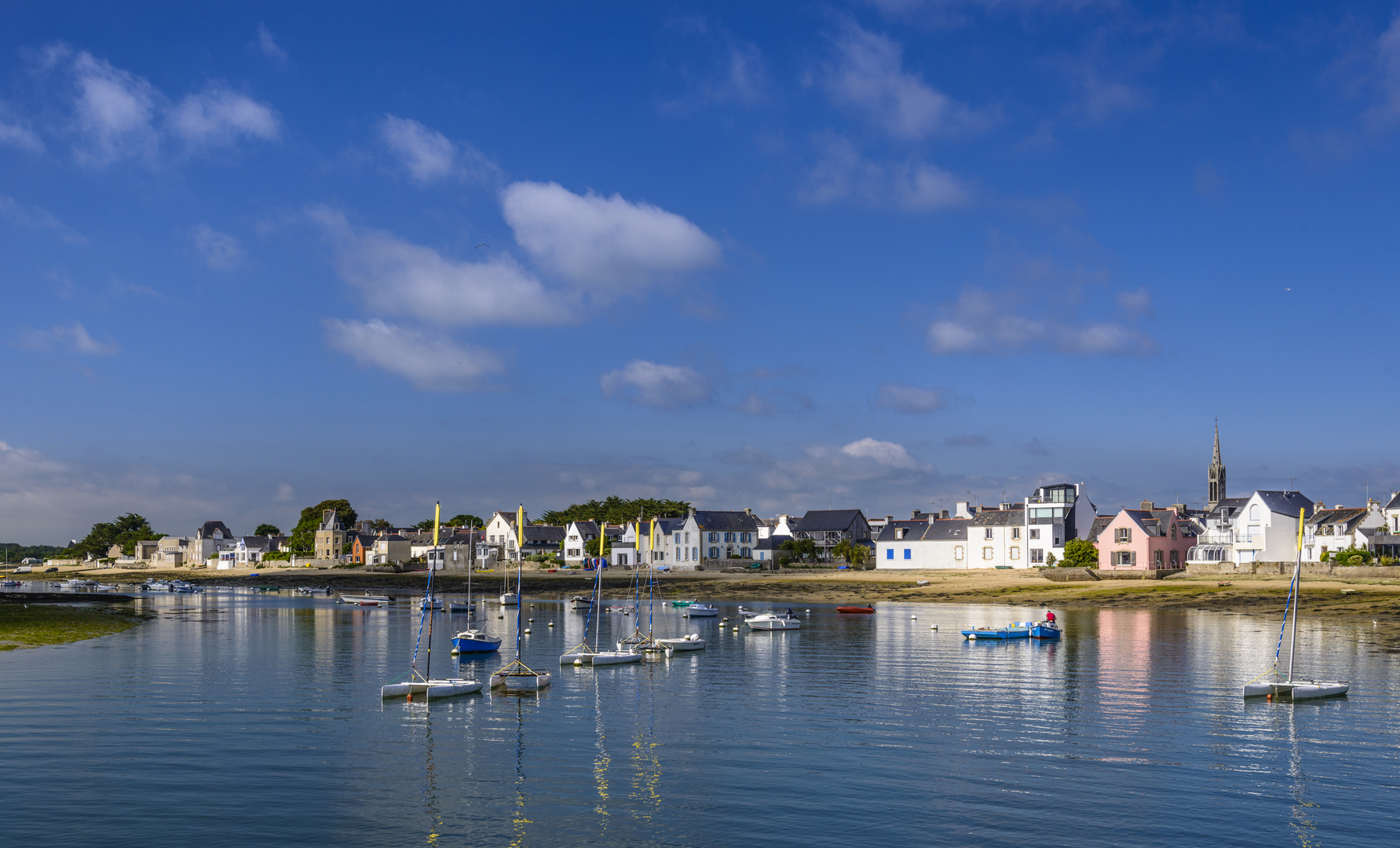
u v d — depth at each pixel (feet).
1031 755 126.41
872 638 269.23
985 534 545.03
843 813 102.47
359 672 199.52
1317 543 469.98
